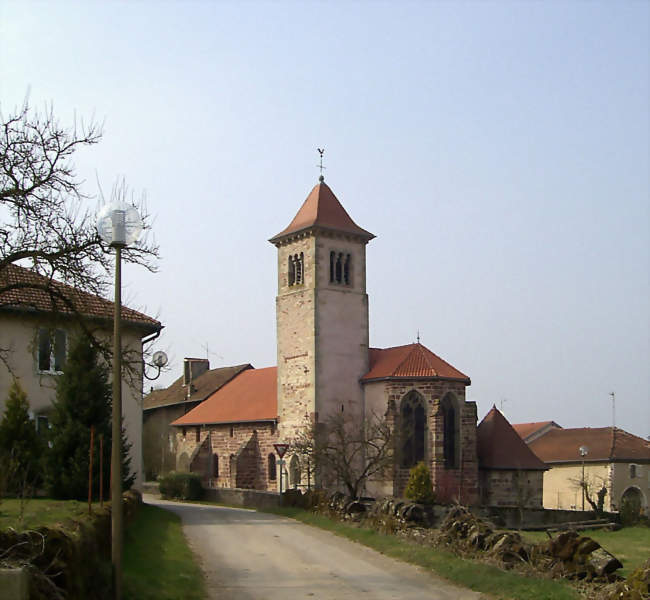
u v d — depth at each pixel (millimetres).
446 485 55406
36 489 31828
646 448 76750
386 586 19562
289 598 18141
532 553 21422
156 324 40531
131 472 39219
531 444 83500
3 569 10305
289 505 43062
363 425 55750
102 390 32719
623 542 40750
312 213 62344
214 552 25906
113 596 15430
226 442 69938
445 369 58031
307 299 60719
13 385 32438
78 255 24469
